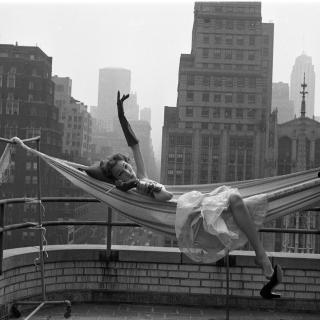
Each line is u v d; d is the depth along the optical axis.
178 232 4.54
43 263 5.24
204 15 60.91
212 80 60.16
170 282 6.02
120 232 22.14
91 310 5.68
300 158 51.78
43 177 21.94
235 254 5.98
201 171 58.97
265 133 56.34
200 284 6.00
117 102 5.31
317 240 10.38
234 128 59.00
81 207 22.77
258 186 5.29
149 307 5.89
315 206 5.41
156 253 6.02
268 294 4.30
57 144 35.44
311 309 5.91
